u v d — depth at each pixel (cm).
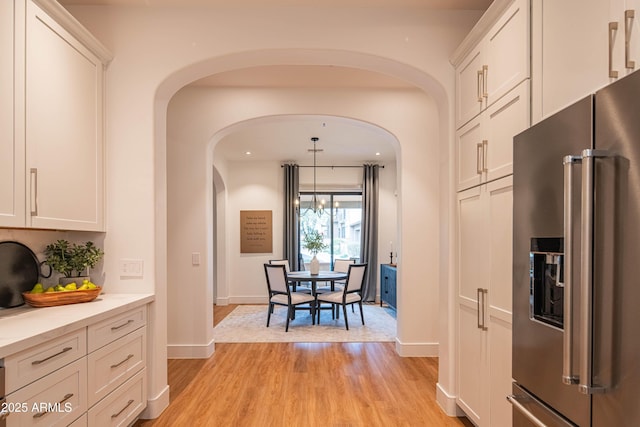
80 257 232
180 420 257
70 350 171
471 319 236
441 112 286
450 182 266
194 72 276
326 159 723
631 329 104
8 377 137
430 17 270
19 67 180
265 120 405
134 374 233
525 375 163
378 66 285
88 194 236
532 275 158
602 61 133
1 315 185
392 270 622
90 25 263
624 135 108
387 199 752
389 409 275
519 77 185
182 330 395
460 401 254
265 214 732
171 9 265
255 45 264
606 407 113
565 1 154
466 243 246
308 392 305
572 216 123
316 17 266
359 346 437
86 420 183
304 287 753
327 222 771
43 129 196
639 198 102
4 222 171
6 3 174
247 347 433
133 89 261
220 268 707
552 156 145
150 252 255
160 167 271
